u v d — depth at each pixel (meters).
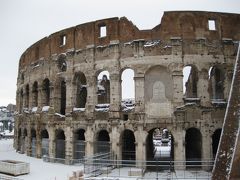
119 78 50.88
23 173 43.56
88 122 52.56
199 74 48.47
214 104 48.16
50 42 60.97
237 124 30.61
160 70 49.44
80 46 55.16
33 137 65.44
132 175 41.31
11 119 168.62
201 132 47.34
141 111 48.66
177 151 47.00
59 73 57.88
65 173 44.47
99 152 51.34
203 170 45.84
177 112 47.56
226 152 30.55
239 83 32.16
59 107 58.66
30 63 67.88
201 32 49.28
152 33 49.91
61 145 57.34
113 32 51.94
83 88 63.84
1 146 90.62
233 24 50.31
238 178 29.41
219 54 49.12
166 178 39.44
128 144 56.09
